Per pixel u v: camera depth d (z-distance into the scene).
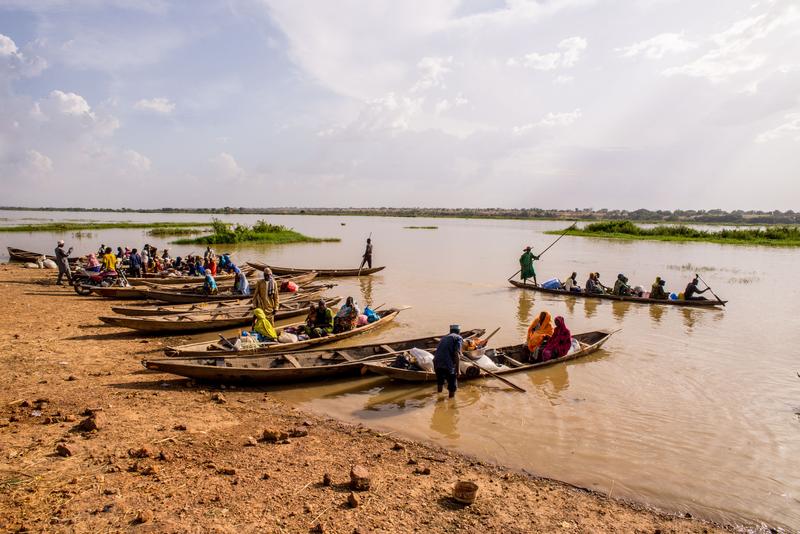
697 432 8.04
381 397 9.44
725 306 19.14
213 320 13.83
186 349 10.41
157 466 6.17
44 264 26.88
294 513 5.30
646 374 10.89
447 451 7.25
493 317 16.42
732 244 51.84
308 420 8.19
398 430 7.95
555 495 6.12
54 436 6.85
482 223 140.12
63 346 11.82
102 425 7.28
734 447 7.55
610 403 9.22
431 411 8.78
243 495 5.61
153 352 11.68
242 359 10.16
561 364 11.49
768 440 7.80
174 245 44.56
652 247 47.44
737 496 6.26
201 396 8.98
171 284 21.41
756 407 9.09
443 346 9.47
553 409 8.91
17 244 42.66
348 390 9.78
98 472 5.93
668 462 7.06
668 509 5.95
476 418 8.48
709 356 12.30
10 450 6.36
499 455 7.16
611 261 34.47
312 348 12.02
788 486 6.52
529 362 11.75
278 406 8.80
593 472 6.74
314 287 20.39
